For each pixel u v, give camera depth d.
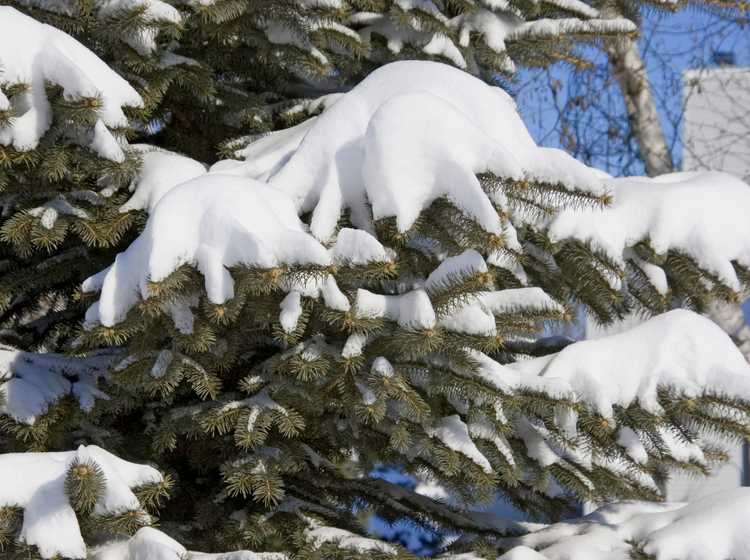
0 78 5.18
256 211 4.94
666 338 5.86
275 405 5.57
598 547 5.91
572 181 5.43
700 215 6.28
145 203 5.77
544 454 6.11
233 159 6.64
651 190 6.43
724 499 5.91
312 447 6.70
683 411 5.74
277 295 5.10
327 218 5.23
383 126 5.16
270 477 5.75
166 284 4.76
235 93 7.38
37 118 5.27
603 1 8.42
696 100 16.88
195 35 7.12
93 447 5.01
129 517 4.83
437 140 5.09
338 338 5.58
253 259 4.67
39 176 5.65
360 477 7.18
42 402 5.68
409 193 5.05
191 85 6.77
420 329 4.98
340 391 5.42
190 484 6.93
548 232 6.10
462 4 7.32
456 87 5.66
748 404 5.55
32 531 4.66
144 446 6.68
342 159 5.42
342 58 7.65
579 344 6.04
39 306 7.45
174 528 6.53
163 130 7.83
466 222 5.02
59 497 4.77
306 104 7.56
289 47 7.02
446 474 6.36
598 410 5.67
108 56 6.50
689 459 6.32
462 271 4.99
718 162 16.75
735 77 15.37
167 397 6.13
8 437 5.96
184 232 4.91
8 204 6.05
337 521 6.63
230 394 6.11
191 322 5.07
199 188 5.04
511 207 5.84
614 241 6.21
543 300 5.56
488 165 5.10
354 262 4.94
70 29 6.18
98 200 5.89
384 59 7.95
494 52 7.68
